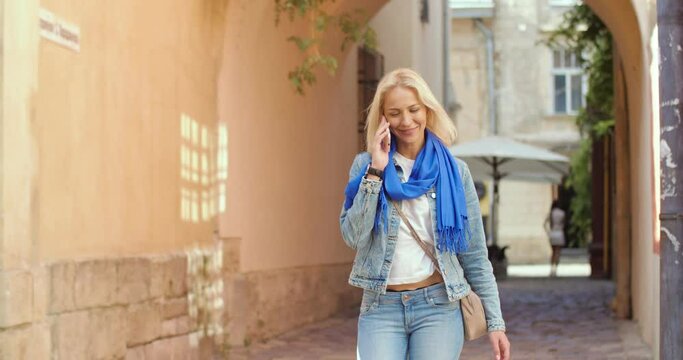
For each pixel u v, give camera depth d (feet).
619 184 47.91
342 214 15.43
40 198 20.34
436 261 15.03
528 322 46.26
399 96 15.01
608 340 38.40
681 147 17.72
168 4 29.53
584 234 111.75
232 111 35.58
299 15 41.04
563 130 126.62
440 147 15.28
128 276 25.17
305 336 39.93
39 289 19.92
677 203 17.76
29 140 19.74
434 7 81.30
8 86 19.01
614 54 49.98
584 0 46.98
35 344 19.71
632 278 46.06
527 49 126.93
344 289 51.19
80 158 22.56
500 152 80.02
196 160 32.58
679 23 17.66
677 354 17.76
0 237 18.72
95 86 23.57
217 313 34.04
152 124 27.91
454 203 15.03
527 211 123.54
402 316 15.10
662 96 17.79
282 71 41.57
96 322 22.94
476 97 128.06
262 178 38.96
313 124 46.24
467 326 15.30
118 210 25.04
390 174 14.93
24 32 19.65
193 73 32.24
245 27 36.14
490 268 15.65
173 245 29.76
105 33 24.25
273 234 40.22
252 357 33.76
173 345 28.99
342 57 50.34
